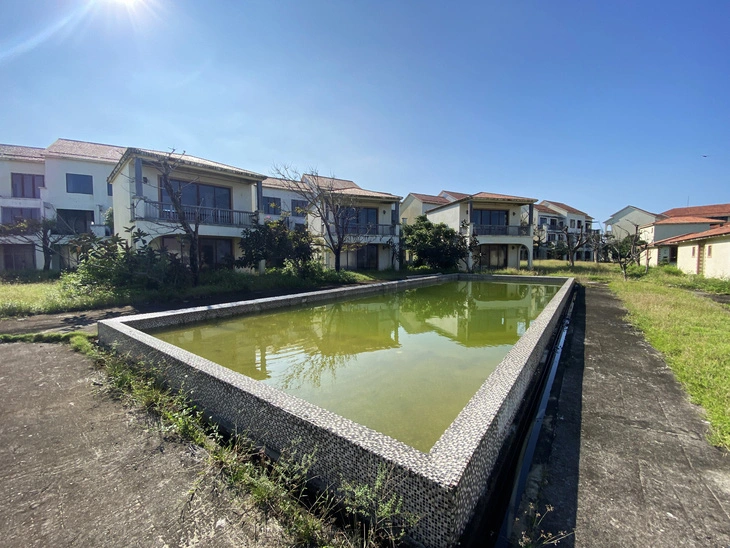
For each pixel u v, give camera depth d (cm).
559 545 183
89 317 747
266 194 2258
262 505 202
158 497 208
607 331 652
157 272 1057
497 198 2211
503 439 264
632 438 285
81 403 331
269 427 251
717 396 340
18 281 1377
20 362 449
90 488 215
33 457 246
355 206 1964
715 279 1460
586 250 3994
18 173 1978
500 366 336
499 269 2253
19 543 175
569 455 263
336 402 391
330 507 193
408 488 176
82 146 2192
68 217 1966
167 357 370
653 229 2838
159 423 293
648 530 192
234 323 735
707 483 230
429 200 3197
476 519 193
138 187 1225
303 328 738
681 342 521
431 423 346
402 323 814
